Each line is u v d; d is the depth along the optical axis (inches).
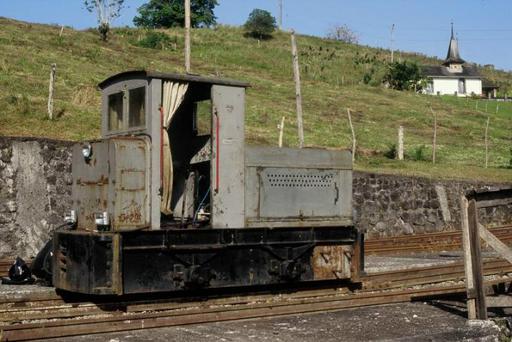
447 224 958.4
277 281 449.4
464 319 415.2
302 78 2527.1
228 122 431.5
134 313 398.3
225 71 2279.8
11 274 501.0
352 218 489.1
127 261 392.2
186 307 422.9
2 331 340.2
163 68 1925.4
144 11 3531.0
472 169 1202.6
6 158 667.4
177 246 406.6
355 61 3166.8
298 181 463.5
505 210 999.6
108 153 401.4
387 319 413.7
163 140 409.1
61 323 361.1
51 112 943.7
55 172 692.1
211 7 3631.9
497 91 3806.6
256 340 352.2
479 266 406.3
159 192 405.4
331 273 474.3
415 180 938.7
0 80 1162.0
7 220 660.7
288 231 453.4
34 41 1788.9
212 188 424.2
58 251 422.0
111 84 443.8
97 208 411.2
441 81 3622.0
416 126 1881.2
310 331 377.1
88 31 2456.9
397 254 789.2
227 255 429.7
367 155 1267.2
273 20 3484.3
